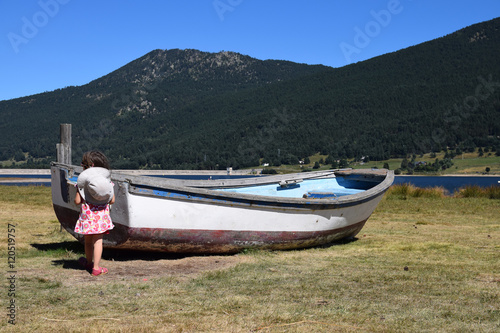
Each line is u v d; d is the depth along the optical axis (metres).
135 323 3.14
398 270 5.07
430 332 3.06
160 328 3.04
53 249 6.15
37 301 3.62
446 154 140.12
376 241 7.55
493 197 18.16
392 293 4.07
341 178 9.80
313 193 7.76
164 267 5.12
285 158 147.00
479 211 13.55
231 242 5.84
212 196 5.53
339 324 3.20
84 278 4.48
